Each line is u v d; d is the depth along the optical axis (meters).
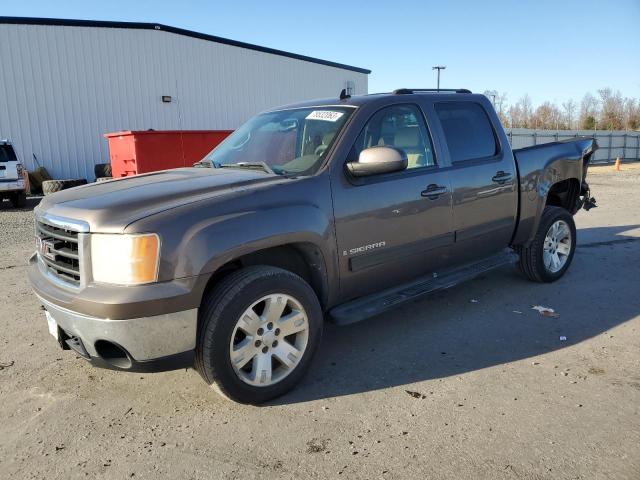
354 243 3.75
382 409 3.29
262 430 3.08
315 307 3.50
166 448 2.93
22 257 7.93
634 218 10.49
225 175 3.69
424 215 4.20
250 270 3.26
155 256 2.87
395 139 4.18
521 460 2.74
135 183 3.68
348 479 2.63
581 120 77.69
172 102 23.48
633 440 2.89
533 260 5.56
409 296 4.16
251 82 26.55
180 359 3.02
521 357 3.98
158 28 22.61
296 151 3.98
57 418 3.27
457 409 3.26
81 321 2.93
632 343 4.19
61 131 20.77
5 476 2.72
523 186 5.15
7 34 19.48
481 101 5.04
